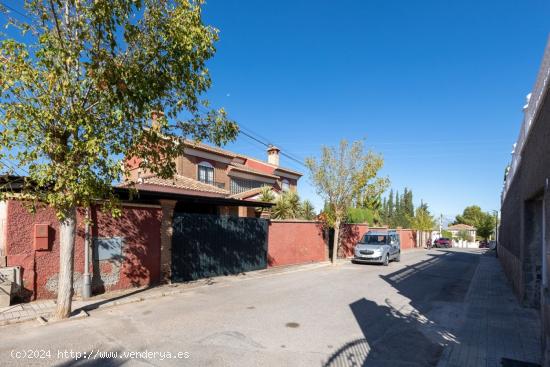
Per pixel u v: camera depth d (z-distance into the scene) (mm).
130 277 10266
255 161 33438
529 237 9133
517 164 11688
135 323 7012
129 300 8859
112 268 9828
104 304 8422
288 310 8320
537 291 9000
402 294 10883
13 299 8000
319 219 21219
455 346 6055
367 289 11570
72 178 6273
